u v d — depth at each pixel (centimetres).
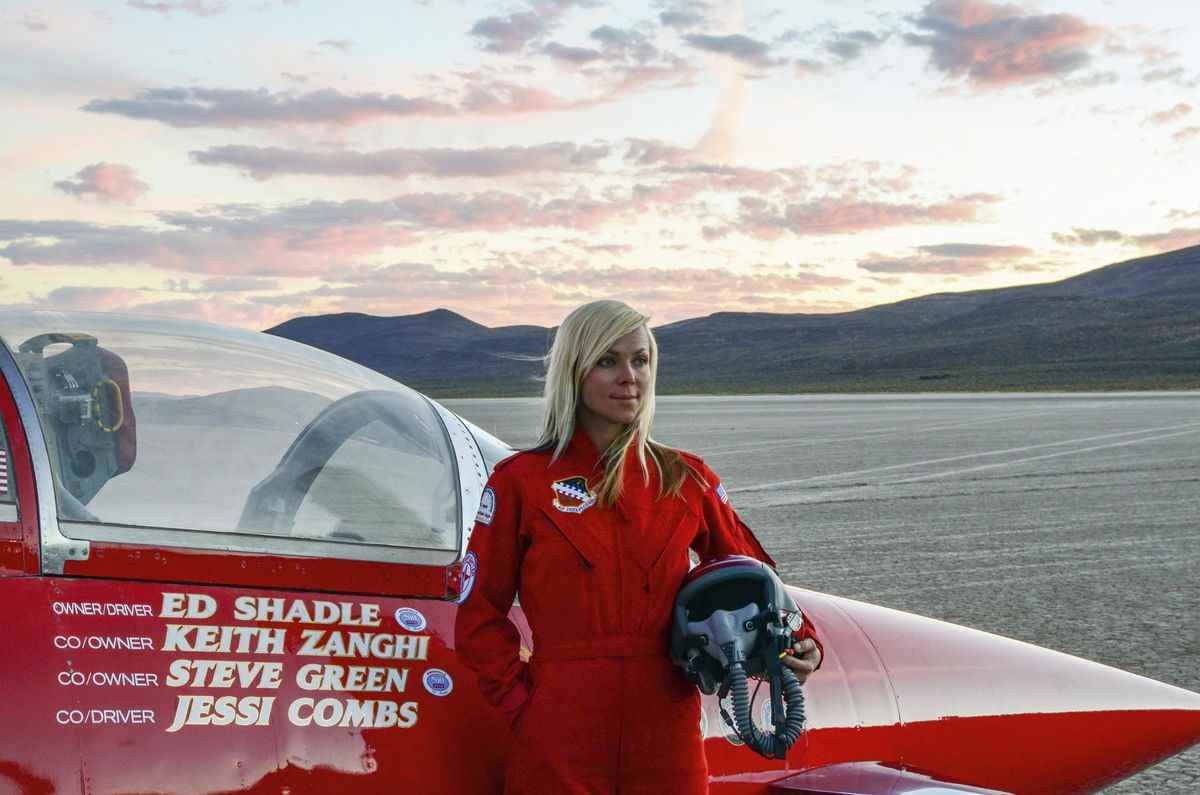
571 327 236
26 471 223
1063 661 388
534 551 231
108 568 224
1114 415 3738
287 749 226
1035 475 1777
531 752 227
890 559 1043
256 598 236
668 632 233
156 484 239
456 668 250
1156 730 388
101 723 211
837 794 289
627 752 228
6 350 239
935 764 339
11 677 206
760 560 257
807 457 2153
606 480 232
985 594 888
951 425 3244
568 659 228
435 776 239
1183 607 842
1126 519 1298
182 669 222
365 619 245
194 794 215
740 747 290
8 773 200
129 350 261
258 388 271
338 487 261
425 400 302
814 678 322
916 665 346
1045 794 373
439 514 270
